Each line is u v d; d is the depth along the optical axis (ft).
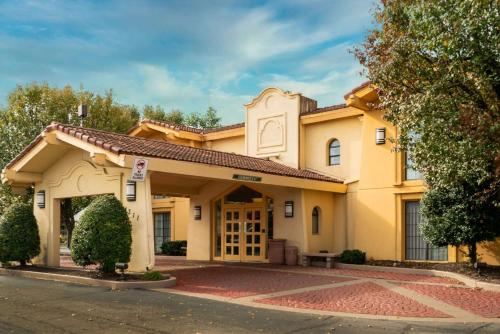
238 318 28.71
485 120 29.66
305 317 29.22
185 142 78.54
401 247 56.70
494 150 29.37
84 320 28.17
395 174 57.47
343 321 28.25
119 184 46.24
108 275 42.27
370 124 59.88
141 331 25.79
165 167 44.14
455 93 31.27
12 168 53.16
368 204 59.67
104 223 41.47
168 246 76.13
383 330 26.16
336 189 61.26
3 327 26.61
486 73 30.12
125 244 41.96
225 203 66.39
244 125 74.28
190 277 46.37
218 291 38.22
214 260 65.72
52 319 28.45
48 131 48.83
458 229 44.88
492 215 44.55
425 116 30.91
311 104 69.41
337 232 62.69
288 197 60.44
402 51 33.24
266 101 70.18
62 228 107.04
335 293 37.55
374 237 58.85
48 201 54.39
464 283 42.45
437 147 30.76
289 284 42.04
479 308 32.07
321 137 66.03
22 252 50.80
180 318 28.63
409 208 57.36
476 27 28.63
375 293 37.63
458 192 44.21
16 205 52.42
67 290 38.19
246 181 51.31
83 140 45.32
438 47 30.53
